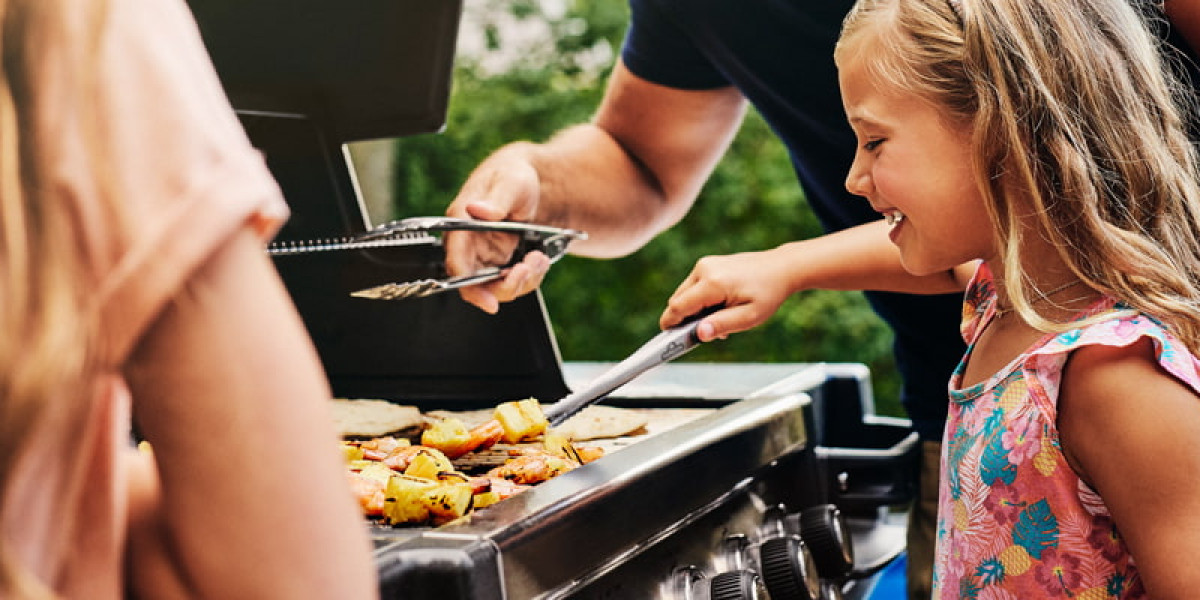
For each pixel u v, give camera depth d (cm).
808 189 169
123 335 38
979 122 90
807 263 126
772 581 103
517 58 873
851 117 100
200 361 40
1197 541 78
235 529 41
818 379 160
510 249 140
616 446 121
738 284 123
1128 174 91
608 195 176
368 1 125
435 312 151
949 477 100
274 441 41
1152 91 95
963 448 97
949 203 94
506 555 70
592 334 811
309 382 43
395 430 128
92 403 39
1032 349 88
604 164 179
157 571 44
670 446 95
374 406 136
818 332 745
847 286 128
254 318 41
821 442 158
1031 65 89
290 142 135
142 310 38
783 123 160
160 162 38
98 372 38
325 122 133
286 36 127
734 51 158
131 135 38
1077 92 90
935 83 92
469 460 110
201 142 39
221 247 40
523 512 75
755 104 164
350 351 155
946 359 155
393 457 108
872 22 98
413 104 131
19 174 37
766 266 125
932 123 93
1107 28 94
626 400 150
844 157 156
